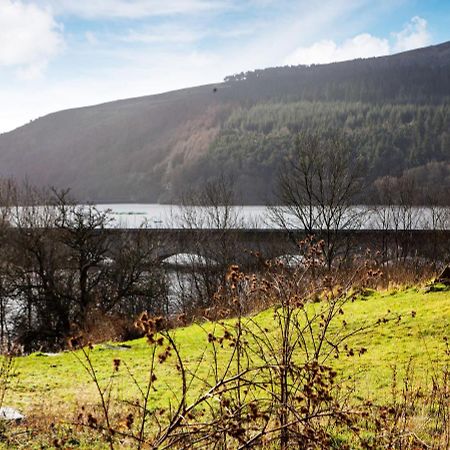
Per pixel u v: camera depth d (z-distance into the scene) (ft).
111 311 113.29
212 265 131.03
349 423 15.37
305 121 444.96
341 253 107.24
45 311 110.32
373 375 34.81
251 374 29.55
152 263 120.06
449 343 42.47
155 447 11.62
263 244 127.95
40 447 24.31
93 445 24.35
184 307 111.34
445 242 137.80
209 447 14.78
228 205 145.89
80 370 45.80
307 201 110.42
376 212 143.13
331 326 48.80
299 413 14.62
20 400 34.37
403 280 72.84
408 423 21.70
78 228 110.11
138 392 36.40
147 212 261.85
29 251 114.73
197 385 35.63
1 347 90.07
